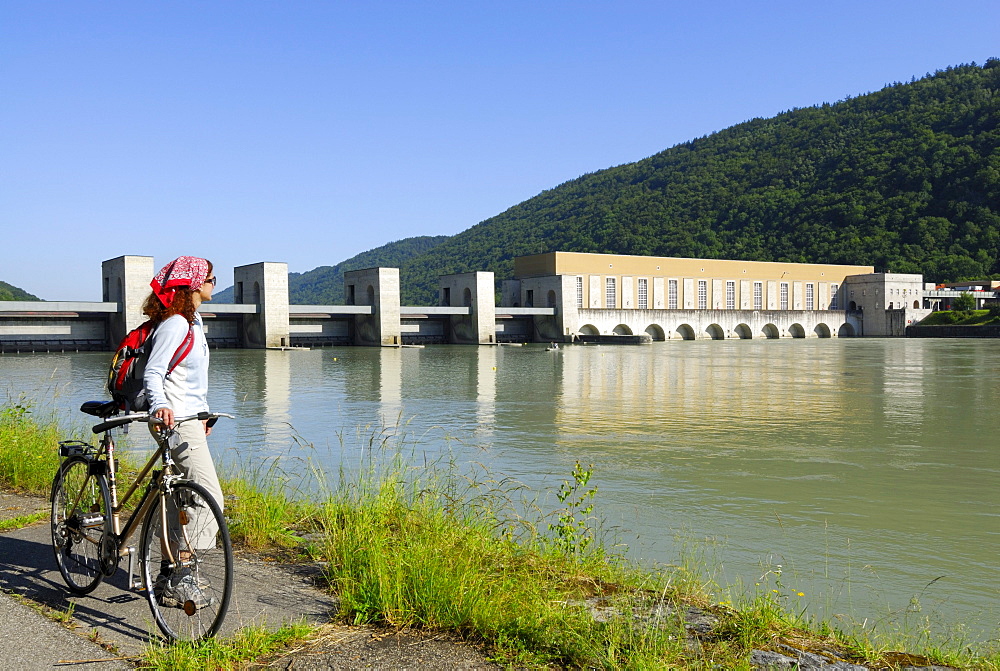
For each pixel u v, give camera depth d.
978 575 9.89
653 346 90.25
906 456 18.42
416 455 17.94
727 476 16.02
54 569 6.18
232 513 7.70
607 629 4.97
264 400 30.92
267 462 16.17
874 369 48.97
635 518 12.58
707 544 11.09
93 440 15.42
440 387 36.81
